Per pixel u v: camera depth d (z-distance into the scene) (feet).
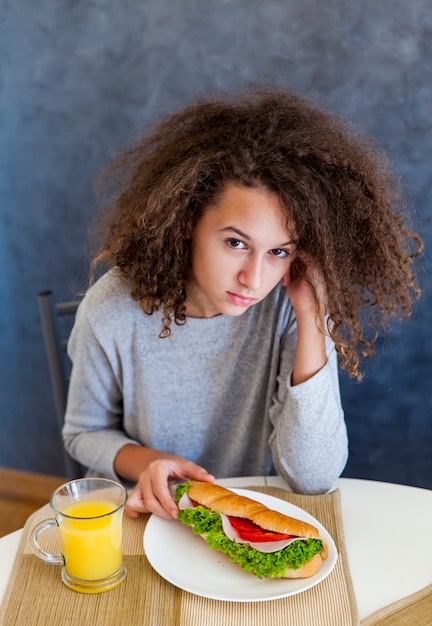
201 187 3.40
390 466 6.38
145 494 3.35
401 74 5.42
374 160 3.78
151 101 6.15
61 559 2.93
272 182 3.20
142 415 4.22
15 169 6.77
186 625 2.65
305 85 5.69
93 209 6.54
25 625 2.65
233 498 3.15
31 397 7.43
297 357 3.80
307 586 2.79
